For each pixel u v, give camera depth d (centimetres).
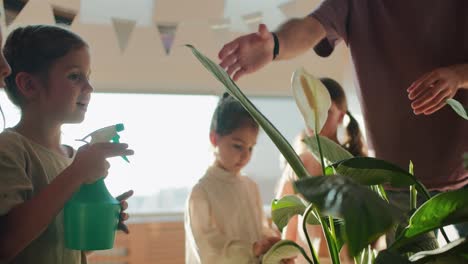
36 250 107
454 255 64
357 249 53
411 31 137
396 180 75
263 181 308
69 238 108
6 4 164
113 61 262
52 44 115
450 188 136
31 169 108
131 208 287
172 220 264
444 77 104
